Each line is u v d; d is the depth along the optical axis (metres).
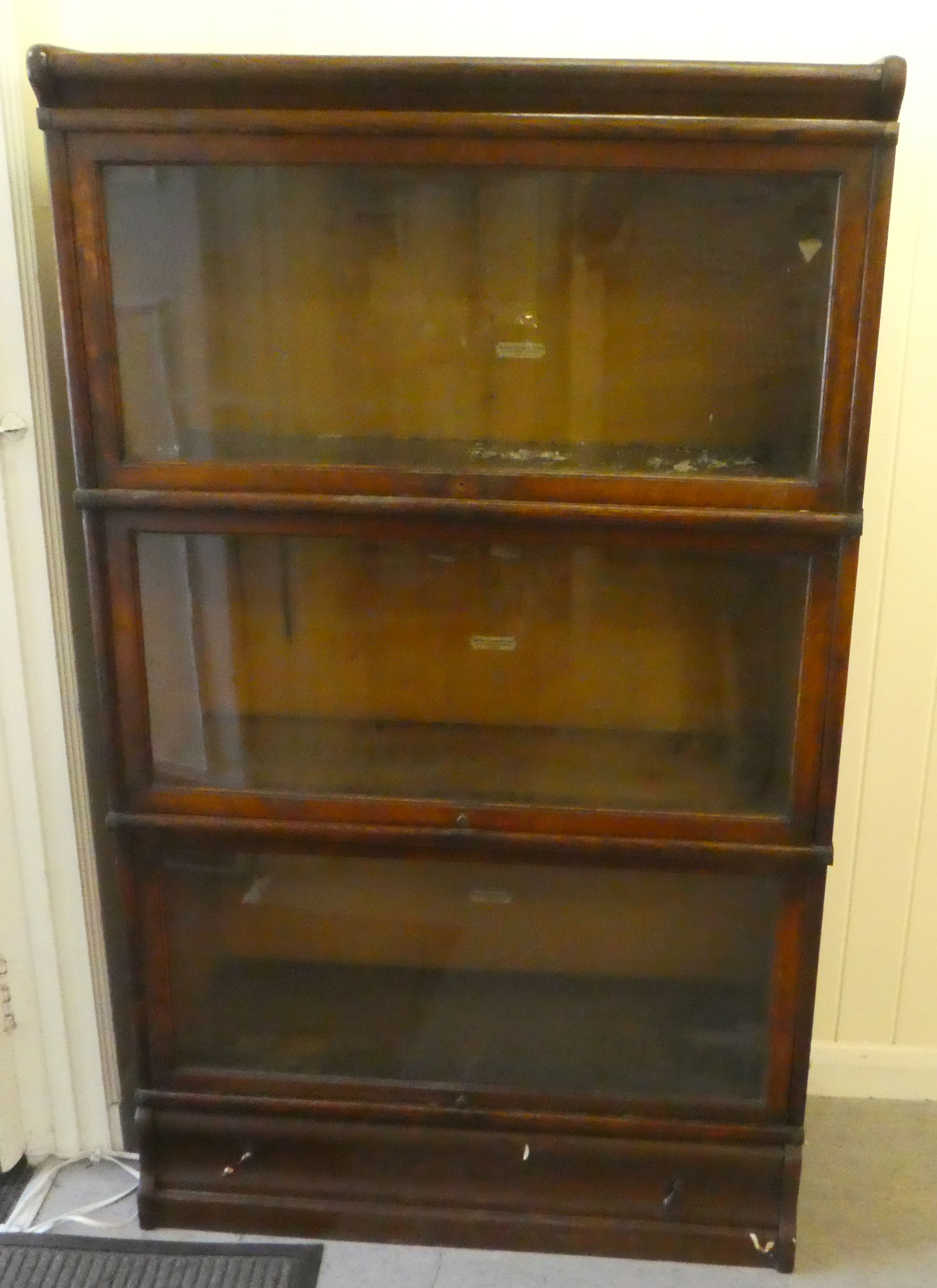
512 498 1.24
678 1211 1.47
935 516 1.57
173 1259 1.47
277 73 1.12
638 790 1.38
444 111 1.14
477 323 1.35
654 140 1.13
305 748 1.46
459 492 1.24
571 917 1.55
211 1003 1.56
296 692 1.50
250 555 1.38
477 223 1.31
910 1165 1.67
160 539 1.31
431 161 1.16
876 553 1.59
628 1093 1.44
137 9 1.47
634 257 1.30
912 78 1.42
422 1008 1.58
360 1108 1.46
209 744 1.45
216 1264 1.46
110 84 1.15
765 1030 1.42
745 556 1.26
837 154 1.12
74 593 1.52
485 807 1.35
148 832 1.38
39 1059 1.62
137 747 1.36
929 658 1.62
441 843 1.36
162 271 1.27
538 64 1.10
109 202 1.20
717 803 1.35
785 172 1.13
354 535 1.28
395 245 1.33
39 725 1.50
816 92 1.10
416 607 1.45
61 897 1.56
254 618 1.44
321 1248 1.50
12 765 1.50
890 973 1.78
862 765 1.68
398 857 1.38
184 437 1.33
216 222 1.29
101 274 1.20
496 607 1.44
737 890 1.43
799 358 1.24
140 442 1.28
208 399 1.35
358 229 1.32
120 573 1.29
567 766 1.43
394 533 1.27
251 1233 1.52
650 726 1.47
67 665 1.49
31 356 1.38
